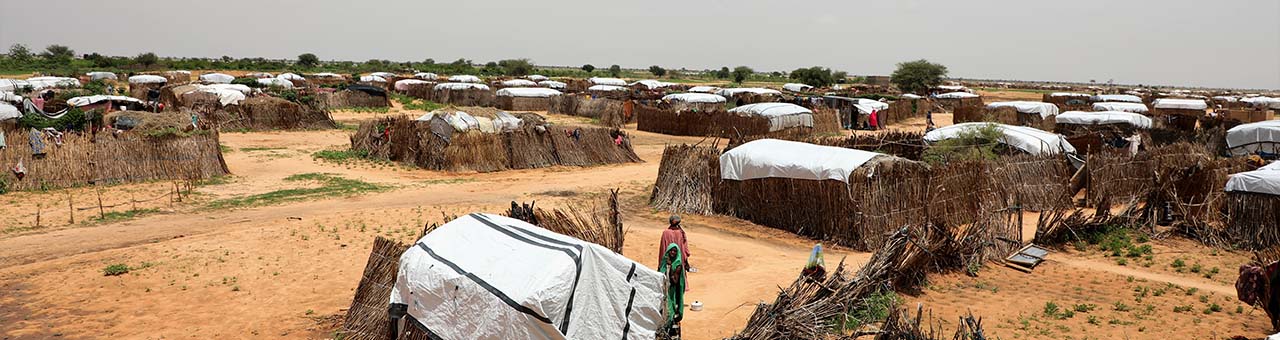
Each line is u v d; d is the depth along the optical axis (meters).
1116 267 17.28
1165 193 21.00
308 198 25.55
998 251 17.61
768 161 21.22
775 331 10.58
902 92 119.94
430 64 199.25
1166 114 55.97
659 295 9.66
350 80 108.25
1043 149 27.22
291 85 79.75
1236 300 14.48
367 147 36.59
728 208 22.80
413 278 10.11
